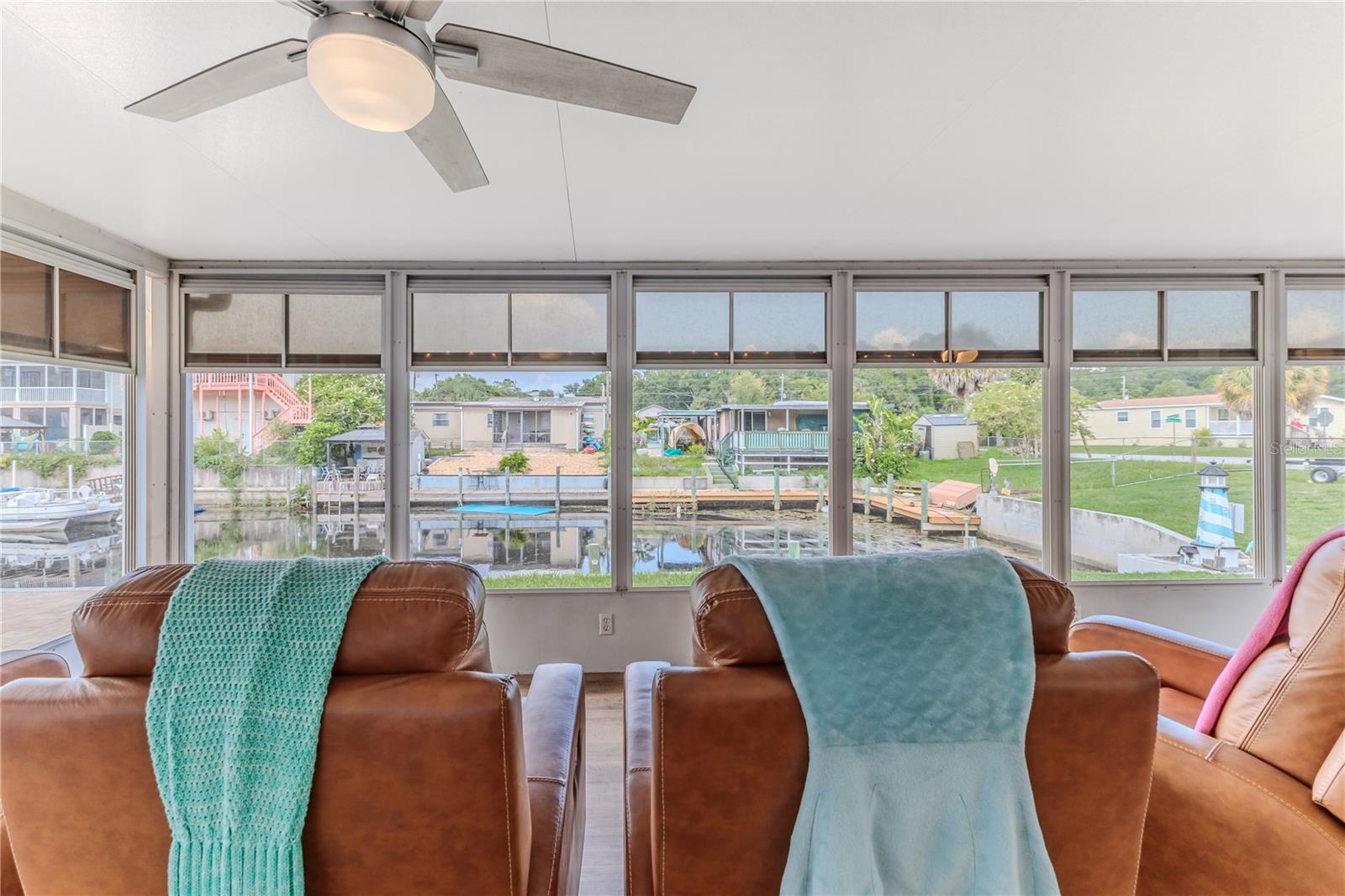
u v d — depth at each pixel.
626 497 3.06
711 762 0.81
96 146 1.80
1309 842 0.91
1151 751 0.85
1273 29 1.30
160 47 1.33
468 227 2.55
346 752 0.79
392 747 0.79
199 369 2.98
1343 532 1.08
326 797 0.80
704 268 3.05
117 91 1.50
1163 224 2.55
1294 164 1.98
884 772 0.79
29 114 1.61
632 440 3.10
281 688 0.79
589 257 2.97
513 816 0.84
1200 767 1.06
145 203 2.24
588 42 1.34
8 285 2.20
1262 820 0.96
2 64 1.38
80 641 0.82
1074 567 3.14
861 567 0.91
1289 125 1.72
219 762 0.78
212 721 0.78
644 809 0.99
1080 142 1.82
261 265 2.97
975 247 2.85
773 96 1.57
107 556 2.68
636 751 1.10
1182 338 3.10
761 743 0.81
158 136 1.74
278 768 0.78
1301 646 1.03
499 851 0.83
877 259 3.03
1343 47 1.36
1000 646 0.84
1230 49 1.37
